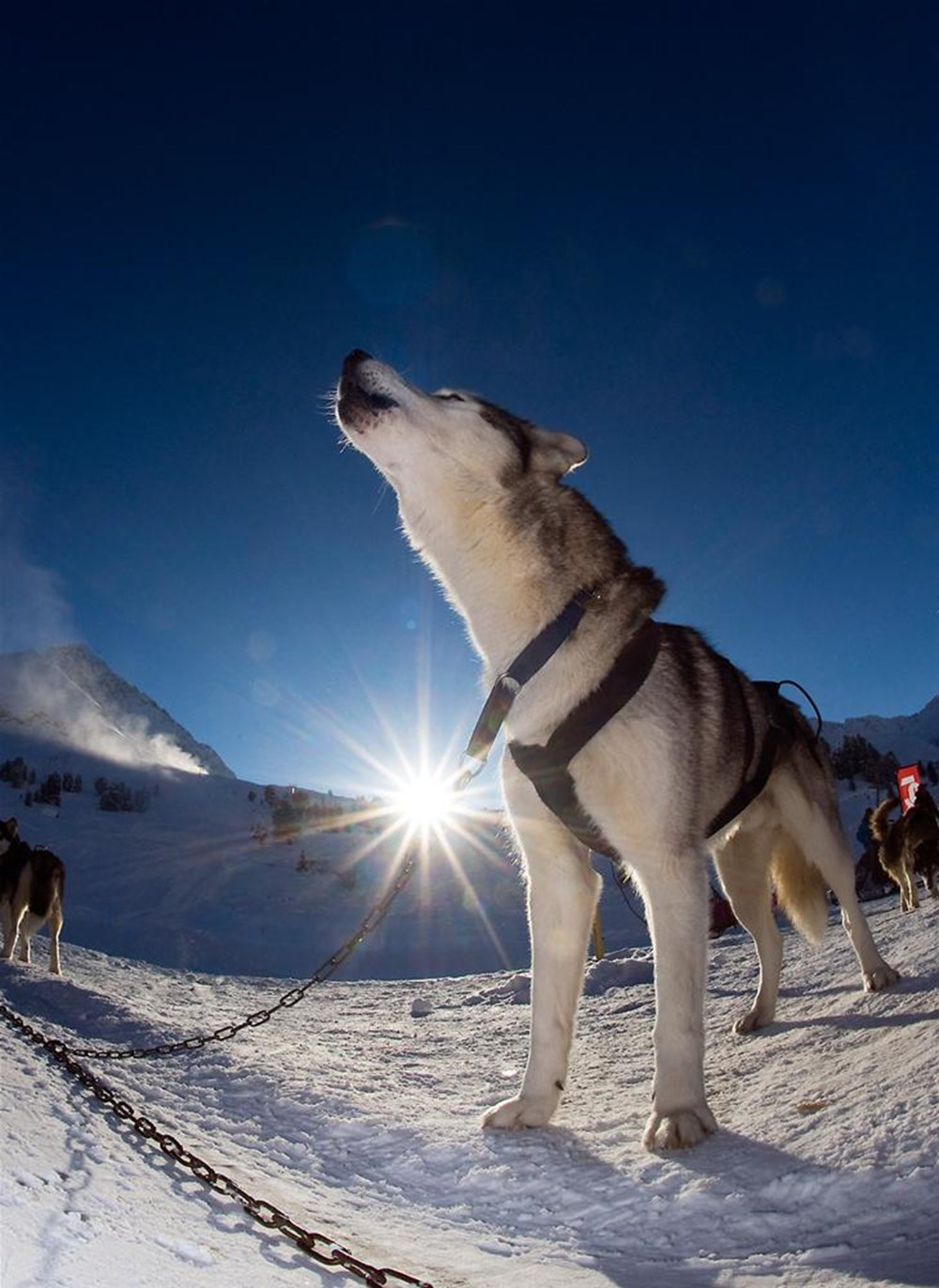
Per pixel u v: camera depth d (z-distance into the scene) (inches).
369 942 820.0
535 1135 129.2
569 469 142.8
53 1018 233.8
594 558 136.4
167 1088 156.1
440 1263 88.1
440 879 1137.4
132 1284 59.7
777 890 197.2
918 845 370.0
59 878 390.6
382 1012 326.0
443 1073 191.5
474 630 140.9
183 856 1375.5
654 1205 101.4
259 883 1160.2
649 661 131.5
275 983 441.4
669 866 126.3
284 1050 216.1
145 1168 90.4
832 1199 94.0
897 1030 141.9
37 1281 55.4
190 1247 70.2
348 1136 136.8
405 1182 118.5
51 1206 69.9
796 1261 81.8
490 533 135.8
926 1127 101.7
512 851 166.4
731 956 317.1
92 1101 118.9
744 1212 96.0
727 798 148.1
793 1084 134.0
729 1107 133.0
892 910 366.6
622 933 693.9
